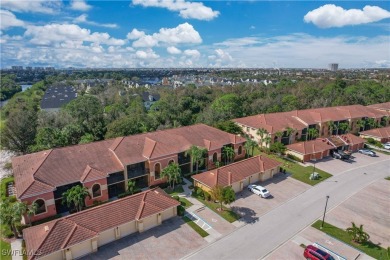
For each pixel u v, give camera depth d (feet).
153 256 97.30
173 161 155.43
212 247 102.37
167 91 484.33
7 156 208.64
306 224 117.60
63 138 190.90
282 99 347.97
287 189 150.51
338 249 102.12
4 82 639.35
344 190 150.41
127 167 142.72
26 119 209.46
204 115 263.90
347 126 256.11
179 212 122.31
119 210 110.22
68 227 98.48
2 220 102.63
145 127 224.12
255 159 163.43
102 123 229.66
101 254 98.43
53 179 122.31
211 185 135.54
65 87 644.27
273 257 97.40
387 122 288.10
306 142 200.95
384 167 186.09
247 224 117.19
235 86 472.85
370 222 120.26
